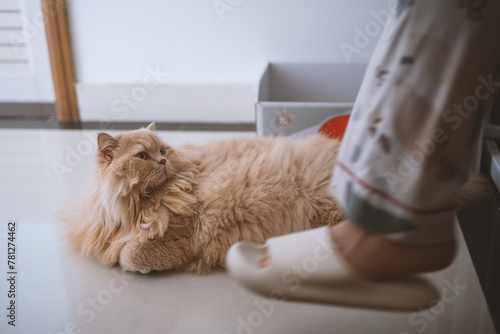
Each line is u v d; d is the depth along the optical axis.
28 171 1.88
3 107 2.49
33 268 1.25
